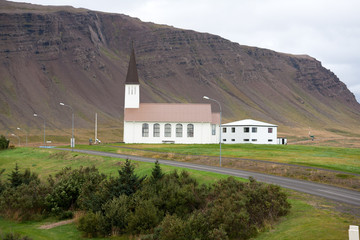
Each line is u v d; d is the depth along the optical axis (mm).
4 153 88000
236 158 59000
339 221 25234
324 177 42781
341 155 63875
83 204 35562
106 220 30719
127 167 36250
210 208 28688
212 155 63656
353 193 35219
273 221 27156
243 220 26031
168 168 47000
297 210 28953
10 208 36844
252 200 28641
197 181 39781
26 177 45156
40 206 37375
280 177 44031
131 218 29938
